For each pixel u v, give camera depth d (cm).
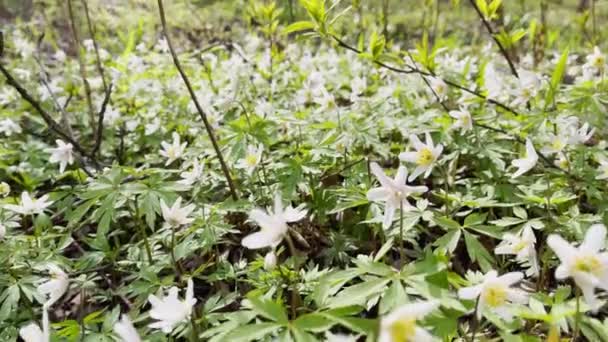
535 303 22
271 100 60
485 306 20
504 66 72
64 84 75
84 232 43
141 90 69
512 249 25
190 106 60
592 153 37
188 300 22
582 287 18
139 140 57
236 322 21
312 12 36
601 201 34
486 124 44
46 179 50
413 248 36
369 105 51
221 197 41
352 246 35
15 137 62
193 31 110
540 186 34
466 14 137
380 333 16
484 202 32
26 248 32
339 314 20
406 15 124
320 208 37
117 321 27
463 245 36
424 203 31
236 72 64
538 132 40
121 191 33
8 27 105
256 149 37
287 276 29
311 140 42
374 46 39
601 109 40
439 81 44
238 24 118
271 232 22
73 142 46
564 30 106
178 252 32
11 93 70
